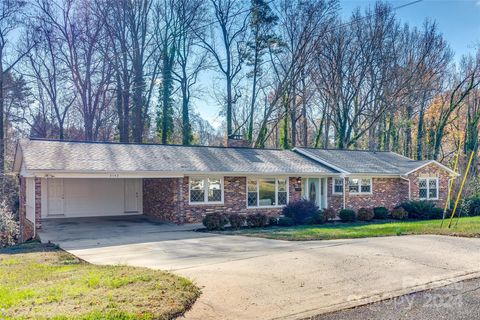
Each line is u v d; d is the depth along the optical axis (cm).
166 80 3431
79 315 514
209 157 2091
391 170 2419
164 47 3409
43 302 573
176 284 672
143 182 2372
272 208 2081
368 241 1123
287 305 597
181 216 1845
